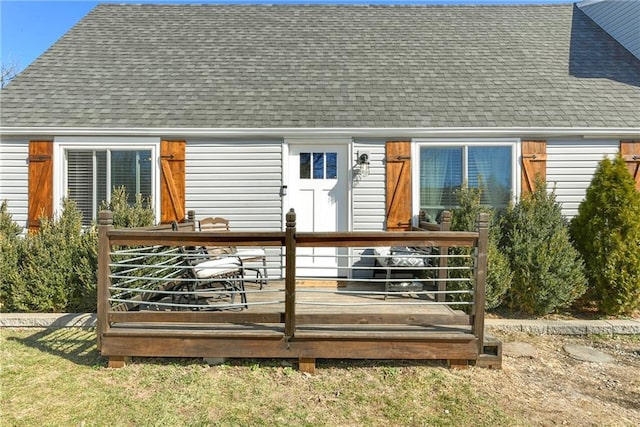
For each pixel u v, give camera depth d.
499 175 6.17
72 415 2.97
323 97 6.63
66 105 6.38
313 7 9.32
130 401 3.16
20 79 6.86
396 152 6.18
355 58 7.61
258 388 3.38
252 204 6.29
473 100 6.54
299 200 6.40
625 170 5.34
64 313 5.17
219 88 6.82
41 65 7.22
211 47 7.89
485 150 6.18
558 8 9.30
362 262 6.32
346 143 6.26
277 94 6.70
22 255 5.40
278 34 8.34
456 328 3.90
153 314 3.67
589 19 8.89
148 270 5.03
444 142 6.16
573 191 6.14
